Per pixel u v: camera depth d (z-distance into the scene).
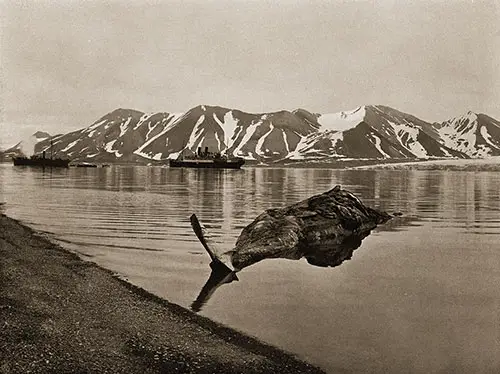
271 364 6.39
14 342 6.90
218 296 9.05
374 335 7.27
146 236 14.84
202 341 7.07
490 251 13.18
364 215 16.84
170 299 8.87
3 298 8.43
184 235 15.05
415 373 6.16
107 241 13.98
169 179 56.09
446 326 7.63
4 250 12.14
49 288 9.22
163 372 6.22
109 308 8.33
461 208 23.12
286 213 15.19
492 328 7.54
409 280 10.25
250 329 7.47
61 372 6.20
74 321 7.72
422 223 18.14
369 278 10.42
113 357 6.59
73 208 22.22
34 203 24.59
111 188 37.38
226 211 21.42
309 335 7.27
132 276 10.34
